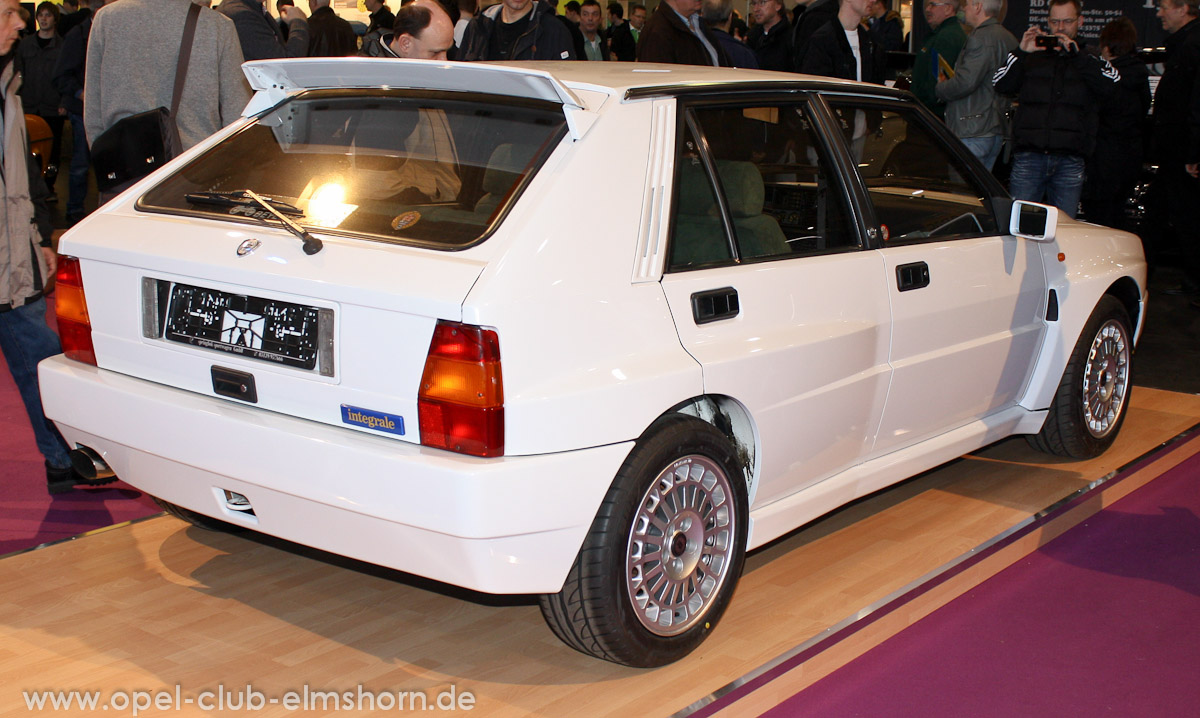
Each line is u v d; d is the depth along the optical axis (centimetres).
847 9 720
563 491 258
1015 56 714
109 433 301
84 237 310
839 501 358
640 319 277
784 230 328
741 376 299
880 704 294
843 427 345
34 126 1062
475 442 249
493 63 331
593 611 276
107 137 414
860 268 345
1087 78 690
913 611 334
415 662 297
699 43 635
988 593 362
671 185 293
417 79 309
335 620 320
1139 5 1034
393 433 258
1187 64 751
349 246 269
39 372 315
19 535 390
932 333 374
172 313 293
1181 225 793
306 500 266
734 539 311
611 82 300
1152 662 320
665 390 277
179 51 428
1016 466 469
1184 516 429
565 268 263
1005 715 290
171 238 294
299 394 270
